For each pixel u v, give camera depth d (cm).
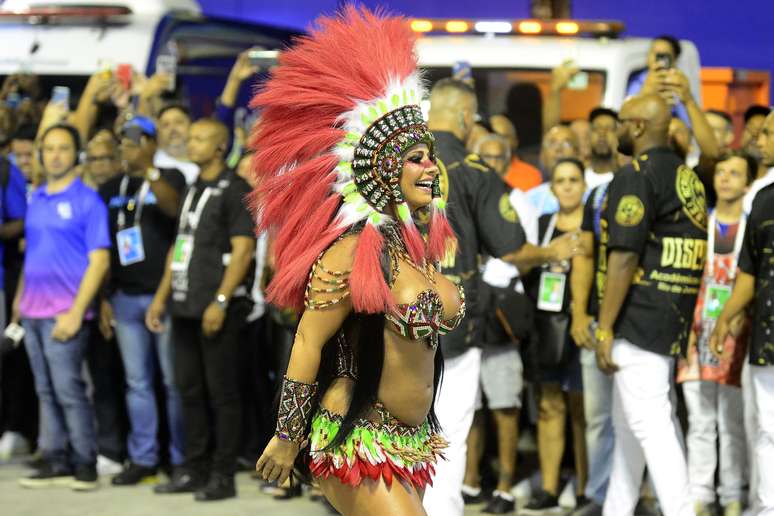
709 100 968
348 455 384
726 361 627
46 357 732
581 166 681
